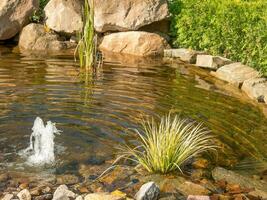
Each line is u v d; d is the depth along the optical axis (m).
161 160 2.07
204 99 3.12
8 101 2.83
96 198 1.78
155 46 4.52
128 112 2.75
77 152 2.20
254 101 3.17
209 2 4.47
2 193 1.83
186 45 4.56
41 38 4.62
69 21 4.83
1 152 2.18
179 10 4.75
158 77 3.64
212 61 3.96
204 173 2.10
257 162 2.23
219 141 2.43
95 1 4.75
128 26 4.67
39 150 2.20
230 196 1.90
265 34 3.65
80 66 3.82
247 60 3.90
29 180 1.94
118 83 3.39
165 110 2.83
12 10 4.82
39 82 3.29
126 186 1.93
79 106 2.80
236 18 4.07
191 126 2.60
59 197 1.79
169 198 1.87
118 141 2.34
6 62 3.92
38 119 2.55
